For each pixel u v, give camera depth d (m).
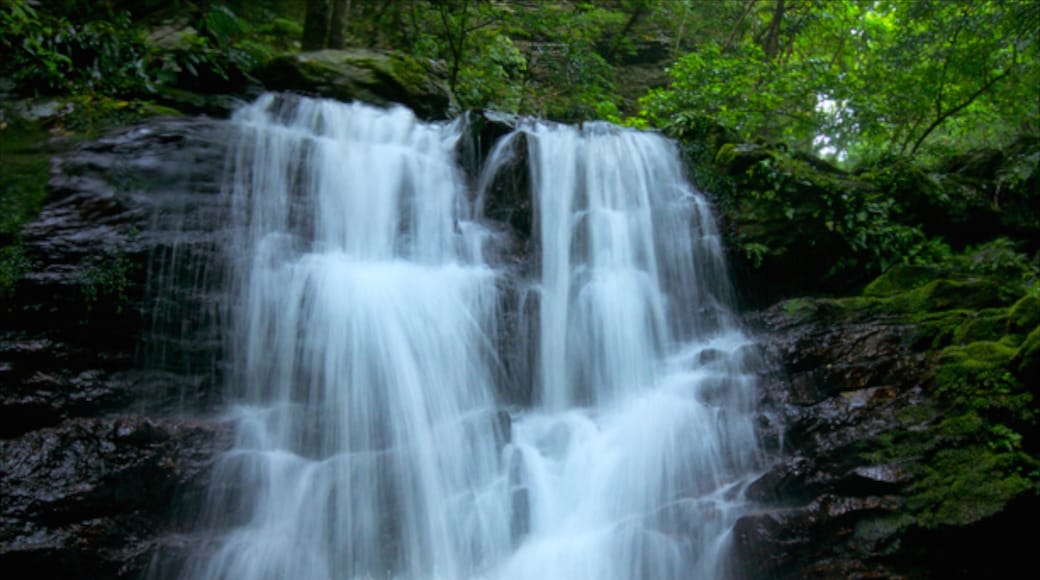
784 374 5.73
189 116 6.20
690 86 10.77
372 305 5.37
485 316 5.84
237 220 5.51
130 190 5.21
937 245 7.66
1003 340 5.39
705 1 14.46
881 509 4.72
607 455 5.38
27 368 4.30
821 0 13.64
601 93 11.77
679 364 6.22
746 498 4.98
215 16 7.98
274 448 4.66
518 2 12.26
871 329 5.88
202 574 4.06
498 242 6.39
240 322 5.10
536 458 5.26
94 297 4.62
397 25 11.79
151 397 4.62
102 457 4.05
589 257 6.59
